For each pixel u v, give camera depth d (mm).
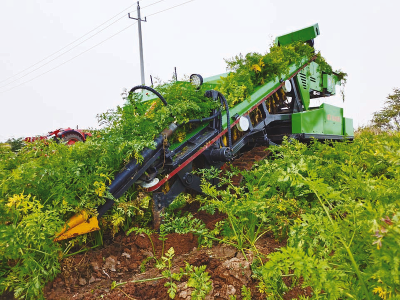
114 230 3025
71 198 2629
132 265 2814
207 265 2682
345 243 1656
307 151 4883
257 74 5543
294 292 2379
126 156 3090
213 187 2957
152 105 4172
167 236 3273
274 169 3406
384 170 3627
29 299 2291
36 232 2215
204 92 4180
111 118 3555
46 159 3010
